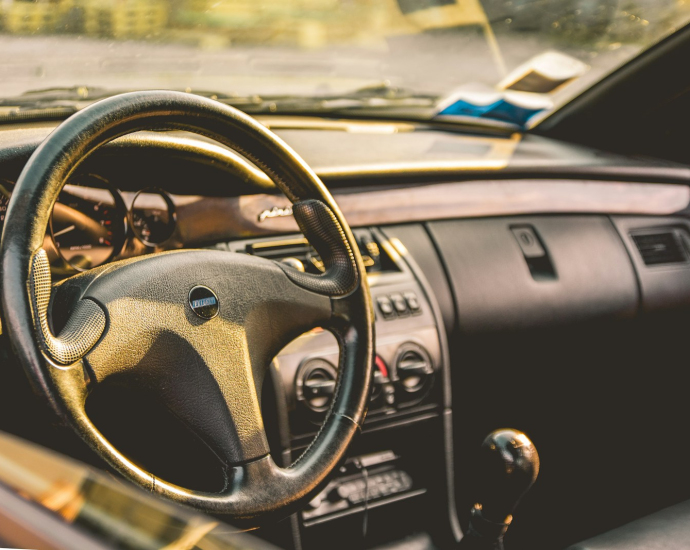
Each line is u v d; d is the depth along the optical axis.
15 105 1.49
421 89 2.13
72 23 2.59
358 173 1.62
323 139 1.83
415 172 1.69
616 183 2.04
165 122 0.86
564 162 1.97
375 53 4.11
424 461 1.61
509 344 1.85
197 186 1.37
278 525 1.49
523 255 1.86
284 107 1.94
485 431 1.93
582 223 1.99
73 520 0.39
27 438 1.02
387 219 1.70
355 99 2.03
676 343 2.12
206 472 0.95
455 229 1.79
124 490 0.45
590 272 1.94
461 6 4.82
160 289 0.83
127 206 1.31
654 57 2.05
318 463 0.95
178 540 0.42
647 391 2.14
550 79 2.16
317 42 4.38
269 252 1.49
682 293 2.06
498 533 1.17
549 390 1.99
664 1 2.19
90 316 0.77
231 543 0.45
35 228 0.72
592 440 2.09
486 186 1.83
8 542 0.38
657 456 2.16
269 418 1.40
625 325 2.01
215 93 1.89
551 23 3.89
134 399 0.86
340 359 1.04
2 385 0.93
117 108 0.80
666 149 2.28
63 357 0.72
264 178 1.40
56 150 0.75
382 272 1.61
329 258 1.03
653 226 2.09
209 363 0.85
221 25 3.75
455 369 1.81
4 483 0.42
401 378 1.52
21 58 1.98
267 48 3.73
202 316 0.85
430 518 1.64
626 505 1.97
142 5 2.93
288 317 0.96
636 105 2.16
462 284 1.75
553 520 1.92
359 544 1.59
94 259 1.31
